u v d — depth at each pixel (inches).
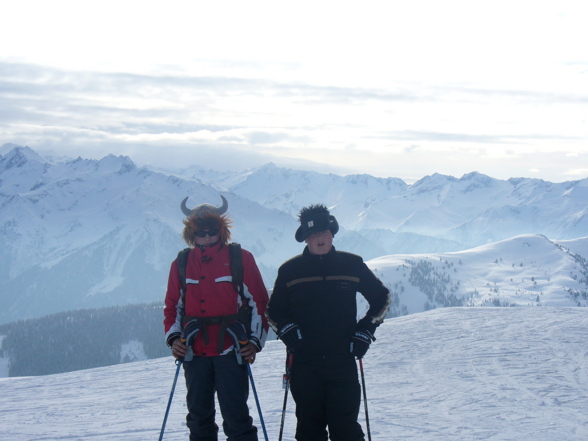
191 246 182.7
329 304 172.4
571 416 273.0
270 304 178.7
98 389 422.6
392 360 457.7
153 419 301.0
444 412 287.3
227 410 173.5
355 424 173.5
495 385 350.3
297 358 175.5
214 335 173.9
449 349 498.3
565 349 473.4
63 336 7253.9
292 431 251.9
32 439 255.3
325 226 173.2
